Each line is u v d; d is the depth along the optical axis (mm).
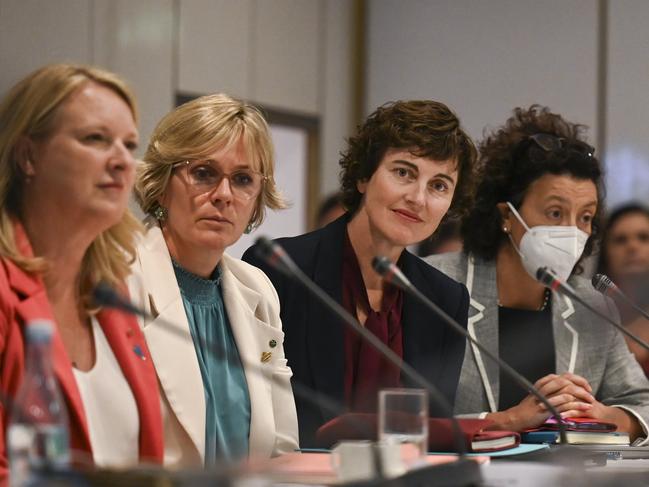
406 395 5453
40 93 5504
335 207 13359
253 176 6859
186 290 6852
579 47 16016
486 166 8984
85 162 5469
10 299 5383
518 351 8797
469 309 8773
